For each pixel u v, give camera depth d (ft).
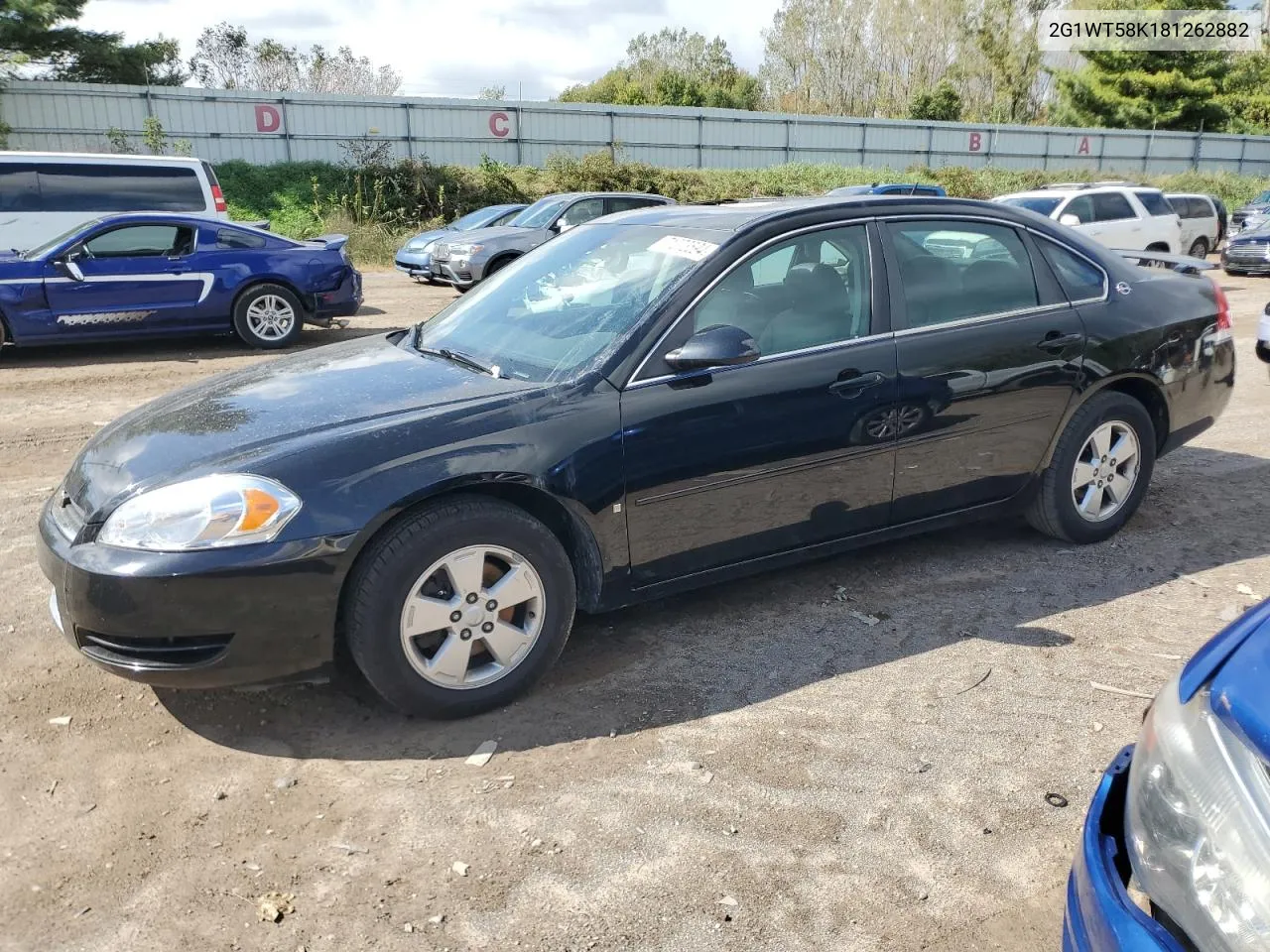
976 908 8.13
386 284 58.90
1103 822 6.49
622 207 54.19
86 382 28.89
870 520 13.28
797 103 226.17
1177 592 14.10
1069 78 159.94
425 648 10.53
